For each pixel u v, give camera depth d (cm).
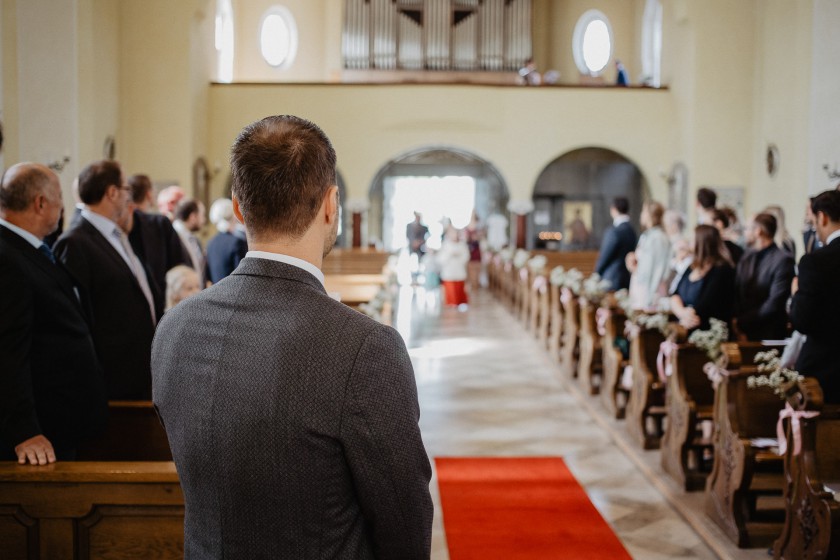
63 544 278
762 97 1584
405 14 2117
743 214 1647
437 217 2223
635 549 433
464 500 509
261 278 155
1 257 286
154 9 1533
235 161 158
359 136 1788
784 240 698
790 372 401
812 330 399
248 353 150
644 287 809
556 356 934
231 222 732
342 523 149
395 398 147
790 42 1461
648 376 596
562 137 1812
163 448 377
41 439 288
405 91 1791
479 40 2133
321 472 146
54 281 323
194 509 155
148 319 414
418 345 1095
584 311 794
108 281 400
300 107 1773
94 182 405
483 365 961
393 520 148
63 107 1116
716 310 568
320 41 2142
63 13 1098
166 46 1537
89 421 336
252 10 2114
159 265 537
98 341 398
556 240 2052
